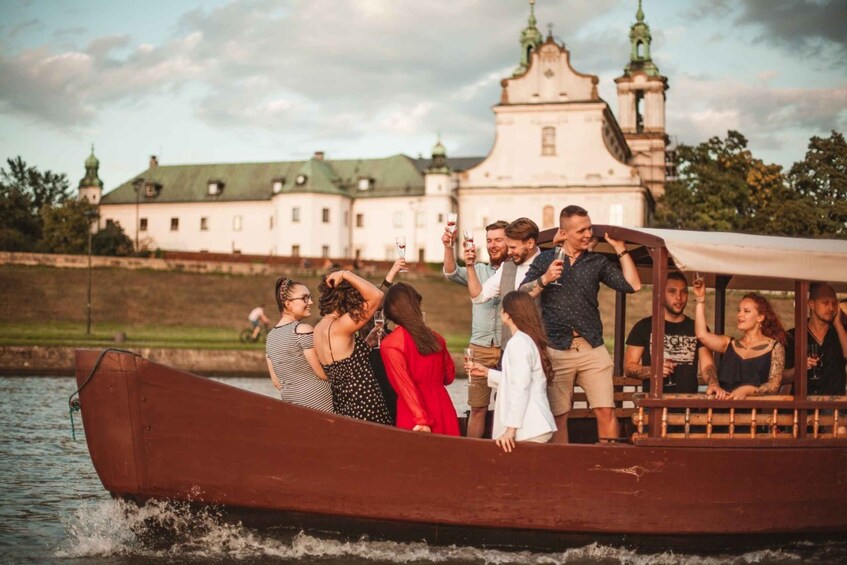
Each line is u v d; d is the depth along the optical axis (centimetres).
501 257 894
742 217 6962
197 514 815
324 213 9925
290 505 804
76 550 827
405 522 805
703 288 884
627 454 808
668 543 830
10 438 1524
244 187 10556
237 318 5947
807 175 2989
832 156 2952
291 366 830
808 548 871
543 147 7475
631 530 816
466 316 6209
